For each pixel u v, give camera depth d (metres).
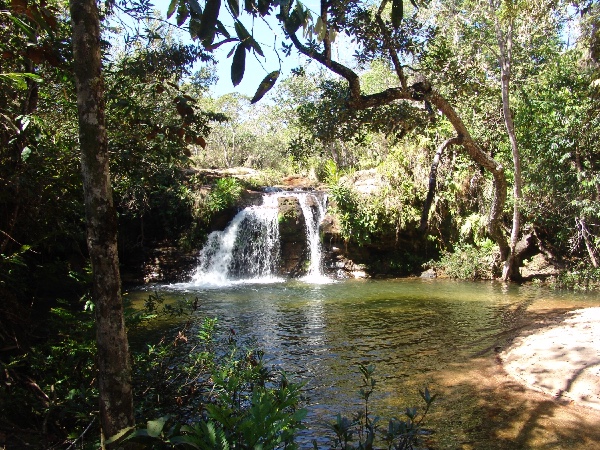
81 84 2.95
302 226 20.59
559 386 6.62
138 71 5.64
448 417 5.86
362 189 20.27
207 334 5.59
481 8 16.83
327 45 6.48
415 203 19.94
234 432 2.78
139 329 9.68
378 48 7.10
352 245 20.22
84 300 5.77
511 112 18.39
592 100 15.80
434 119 7.80
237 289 16.78
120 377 2.97
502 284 17.08
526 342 8.70
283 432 2.79
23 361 5.05
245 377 4.39
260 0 2.80
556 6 16.84
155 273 19.27
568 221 17.36
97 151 2.96
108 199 3.00
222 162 45.66
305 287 17.08
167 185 19.69
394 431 3.39
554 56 18.17
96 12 3.01
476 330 10.26
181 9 2.94
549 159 16.69
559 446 5.03
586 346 7.80
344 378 7.38
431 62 7.99
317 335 10.02
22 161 5.31
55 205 6.08
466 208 19.52
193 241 20.02
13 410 4.30
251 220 20.59
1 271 5.44
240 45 2.72
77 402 4.16
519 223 17.58
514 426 5.55
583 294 14.64
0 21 4.77
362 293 15.51
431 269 19.56
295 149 8.07
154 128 5.64
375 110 7.37
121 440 2.76
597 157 16.58
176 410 4.36
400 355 8.57
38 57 4.36
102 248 2.96
